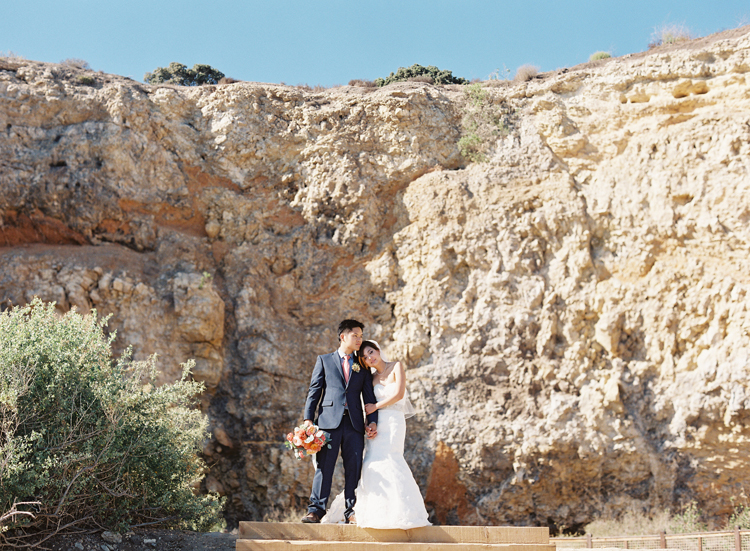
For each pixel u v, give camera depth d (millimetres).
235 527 17312
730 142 17641
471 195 20219
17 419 6922
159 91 21469
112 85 20891
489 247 19484
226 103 21625
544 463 16891
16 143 19500
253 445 17781
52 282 17734
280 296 19844
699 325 16844
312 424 6355
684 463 16203
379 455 6352
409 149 21328
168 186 20453
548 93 20922
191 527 9094
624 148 19328
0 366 7012
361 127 21609
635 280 17859
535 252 19219
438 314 19094
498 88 22234
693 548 12961
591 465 16656
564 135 20188
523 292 18766
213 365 18234
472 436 17422
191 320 18156
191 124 21469
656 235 17922
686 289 17234
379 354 6789
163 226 20188
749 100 18031
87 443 7062
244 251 20328
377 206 20891
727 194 17250
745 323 16188
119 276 18359
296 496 17266
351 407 6500
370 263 20328
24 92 20078
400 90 22016
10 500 6395
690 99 18750
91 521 7277
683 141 18344
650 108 19203
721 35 19641
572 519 16719
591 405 17016
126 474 7742
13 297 17328
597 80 20281
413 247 20109
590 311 18047
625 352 17516
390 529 6016
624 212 18469
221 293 19609
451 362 18484
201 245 20344
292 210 20984
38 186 18969
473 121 21453
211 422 17875
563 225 19094
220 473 17688
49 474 6832
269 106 21875
